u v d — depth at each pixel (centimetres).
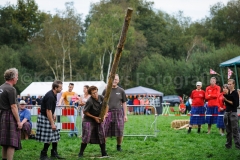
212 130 1274
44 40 4856
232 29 5381
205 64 4200
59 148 882
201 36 5484
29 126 1055
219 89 1143
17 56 4662
